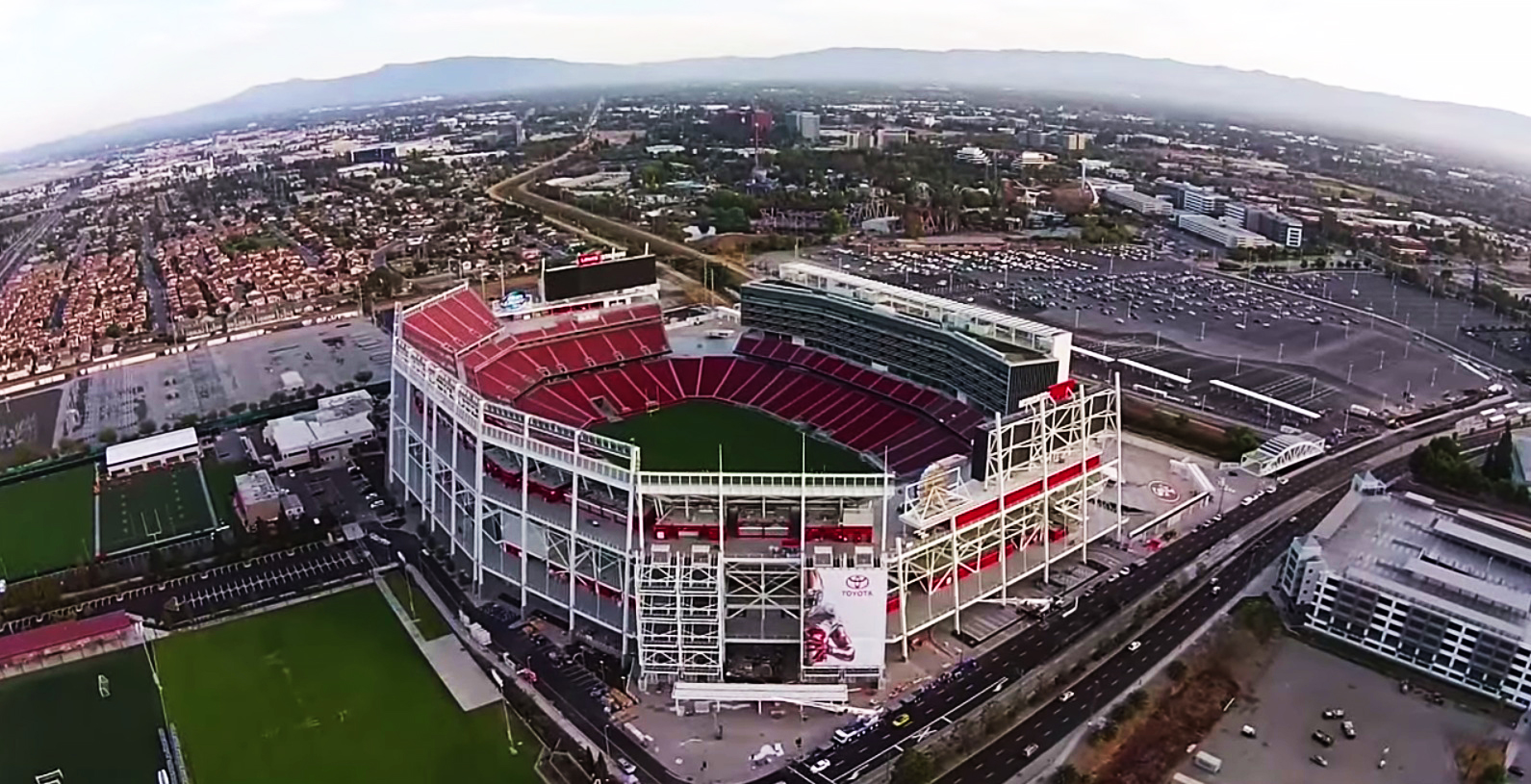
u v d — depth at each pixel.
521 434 154.25
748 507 148.00
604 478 143.62
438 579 165.25
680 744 125.00
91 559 175.38
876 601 130.75
